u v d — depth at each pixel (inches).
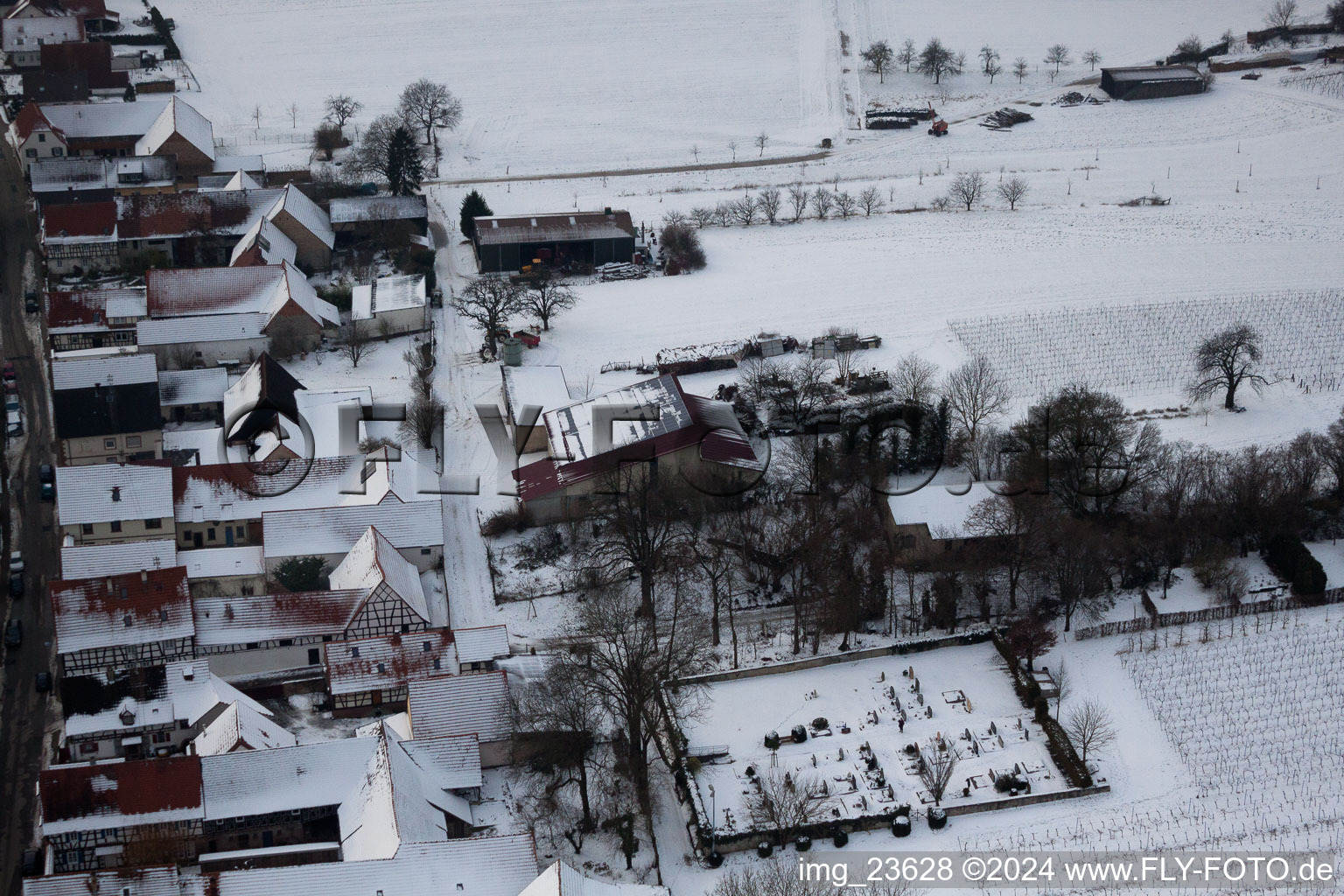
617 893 4158.5
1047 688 5260.8
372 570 5388.8
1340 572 5861.2
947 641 5497.1
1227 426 6958.7
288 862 4475.9
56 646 5231.3
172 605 5226.4
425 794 4638.3
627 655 4874.5
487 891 4269.2
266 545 5693.9
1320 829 4648.1
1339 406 7111.2
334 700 5142.7
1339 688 5255.9
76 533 5807.1
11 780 4837.6
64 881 4119.1
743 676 5344.5
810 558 5605.3
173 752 5002.5
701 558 5580.7
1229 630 5585.6
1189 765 4938.5
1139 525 5920.3
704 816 4667.8
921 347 7711.6
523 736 4822.8
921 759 4918.8
